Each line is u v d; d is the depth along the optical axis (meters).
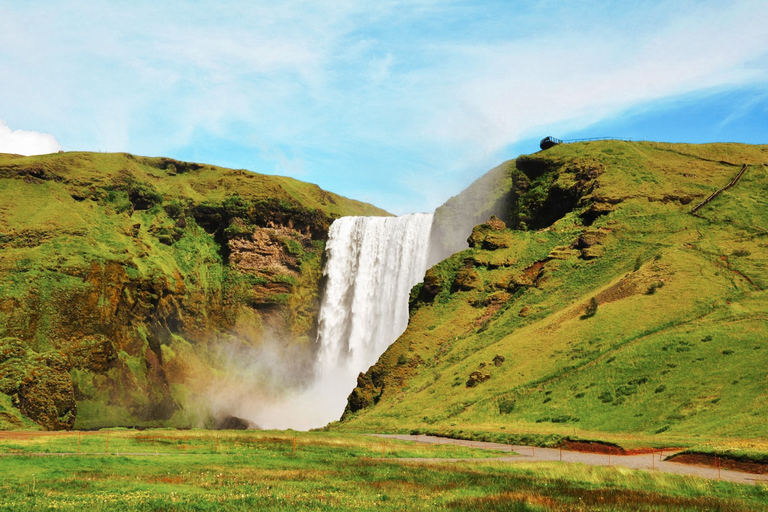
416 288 142.00
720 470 48.94
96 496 35.97
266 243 192.88
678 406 71.19
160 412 148.12
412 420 95.69
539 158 152.75
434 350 121.56
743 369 72.94
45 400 122.25
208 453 58.12
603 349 91.31
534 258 130.88
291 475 45.78
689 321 90.75
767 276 97.81
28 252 152.25
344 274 186.25
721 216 121.88
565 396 84.44
